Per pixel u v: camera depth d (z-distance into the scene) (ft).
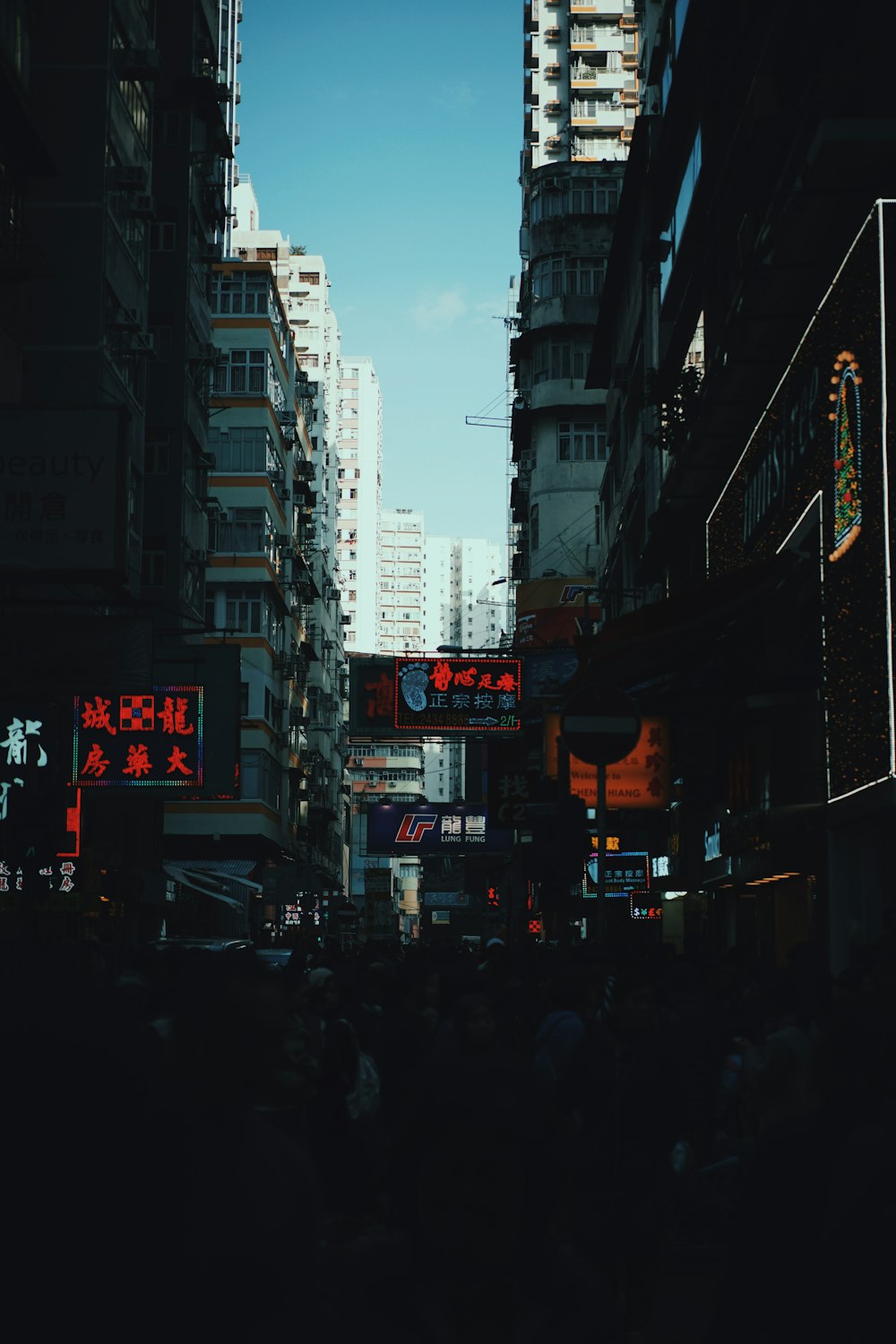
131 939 121.08
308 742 246.47
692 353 84.69
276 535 189.88
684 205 87.40
